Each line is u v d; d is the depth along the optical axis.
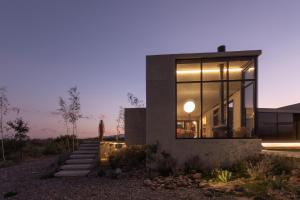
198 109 14.15
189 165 13.04
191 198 8.80
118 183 11.66
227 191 9.23
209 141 13.35
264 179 10.15
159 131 13.93
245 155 13.09
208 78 14.23
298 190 8.70
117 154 15.14
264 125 19.47
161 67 14.30
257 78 13.58
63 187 11.38
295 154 12.49
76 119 25.77
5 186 12.38
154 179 11.82
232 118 14.11
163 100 14.10
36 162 20.61
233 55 13.66
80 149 18.19
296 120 20.02
